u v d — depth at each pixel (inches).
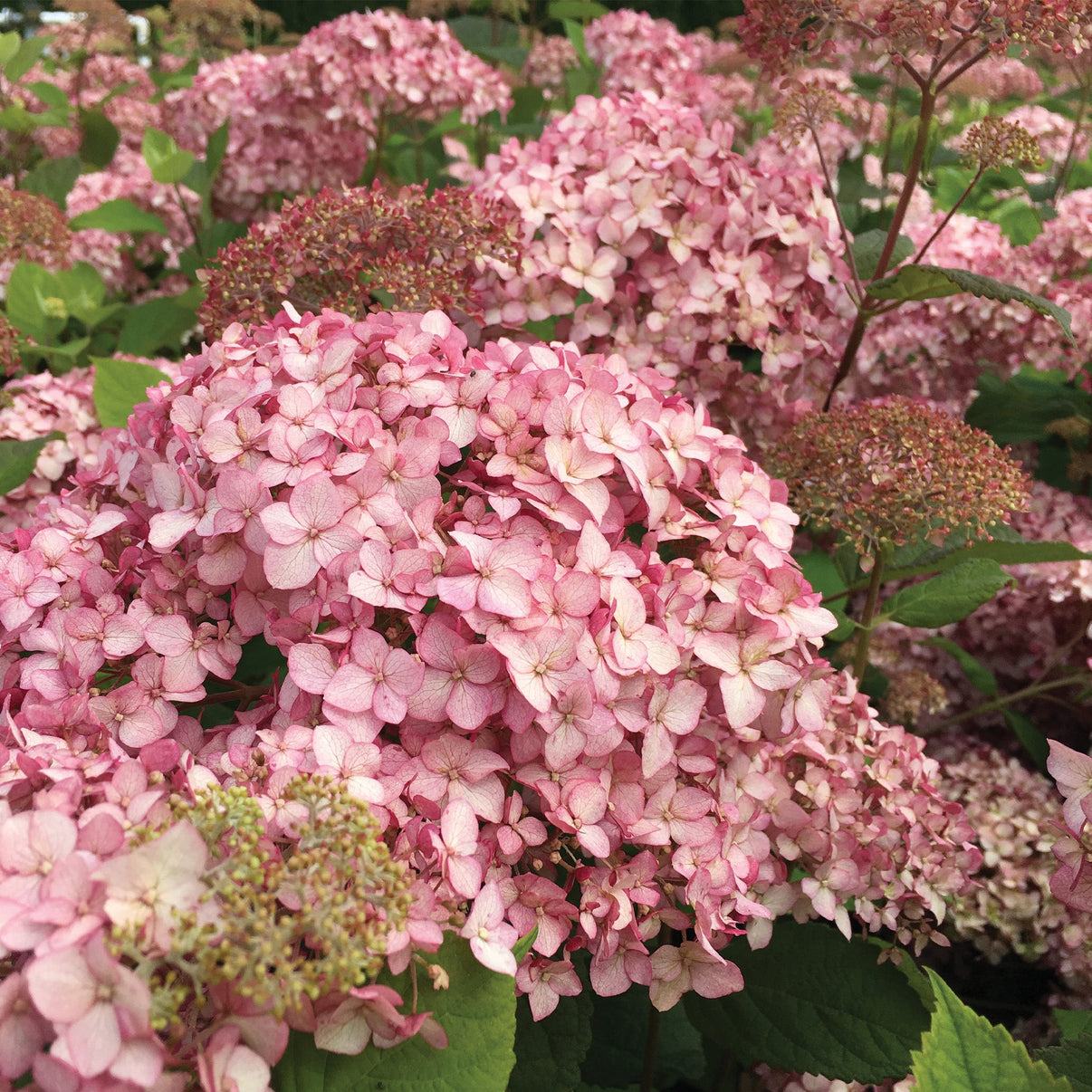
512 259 16.4
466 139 34.0
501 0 40.1
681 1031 16.1
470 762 10.3
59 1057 7.6
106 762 9.6
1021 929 16.3
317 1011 8.8
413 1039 9.1
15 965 8.6
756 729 12.0
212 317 16.0
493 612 10.2
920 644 20.9
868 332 21.2
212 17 44.1
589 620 10.7
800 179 17.9
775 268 17.5
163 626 10.9
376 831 9.0
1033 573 19.0
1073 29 14.1
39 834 8.5
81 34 42.4
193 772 9.6
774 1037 13.0
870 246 18.1
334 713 10.1
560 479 10.9
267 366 12.0
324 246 15.7
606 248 17.1
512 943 9.5
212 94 29.1
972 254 21.2
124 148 34.7
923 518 15.0
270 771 9.9
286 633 10.6
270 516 10.4
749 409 17.9
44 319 22.4
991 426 23.8
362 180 26.7
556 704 10.3
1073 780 10.9
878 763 14.1
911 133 21.8
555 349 12.7
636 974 10.9
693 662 11.5
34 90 35.1
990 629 20.4
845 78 27.4
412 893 9.0
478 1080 8.9
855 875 12.9
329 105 24.8
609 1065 15.8
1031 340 21.2
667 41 28.8
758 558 11.7
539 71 40.9
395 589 10.4
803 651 11.7
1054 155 31.7
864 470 15.4
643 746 10.8
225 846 9.0
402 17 23.6
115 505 12.5
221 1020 8.5
